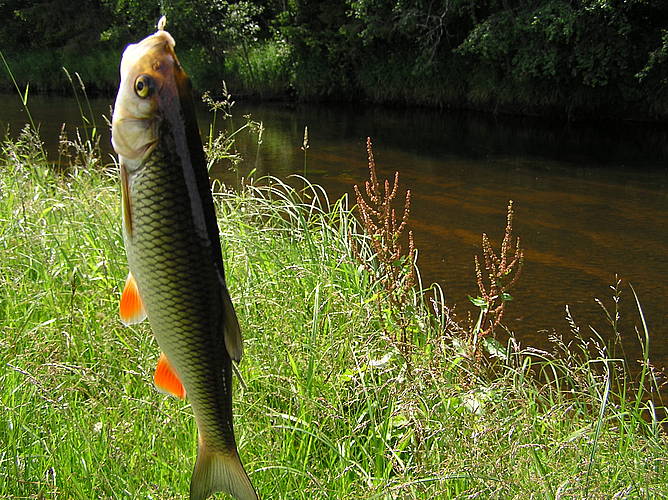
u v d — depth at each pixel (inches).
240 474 26.8
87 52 347.3
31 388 40.1
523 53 225.0
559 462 38.6
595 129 214.5
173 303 25.0
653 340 74.4
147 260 24.5
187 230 24.6
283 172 156.5
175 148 23.9
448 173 159.0
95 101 284.7
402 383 43.6
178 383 26.8
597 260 101.9
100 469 34.4
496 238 112.0
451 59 260.7
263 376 43.8
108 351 44.5
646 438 45.0
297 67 289.7
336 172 159.2
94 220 63.6
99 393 40.1
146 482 35.3
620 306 84.1
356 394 43.3
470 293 86.6
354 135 206.8
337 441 40.4
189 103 24.0
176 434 38.8
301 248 65.6
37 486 34.5
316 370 45.5
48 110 250.4
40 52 360.5
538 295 87.4
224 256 58.4
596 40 213.2
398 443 41.6
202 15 303.6
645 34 215.8
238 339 26.3
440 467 37.4
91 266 55.2
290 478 37.9
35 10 358.3
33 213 65.7
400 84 272.4
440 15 253.8
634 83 218.8
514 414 42.7
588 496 35.3
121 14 341.7
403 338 48.2
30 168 82.1
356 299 55.1
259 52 299.6
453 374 46.3
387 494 35.9
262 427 41.1
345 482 38.1
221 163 163.2
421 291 59.8
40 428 37.4
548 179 152.9
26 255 56.1
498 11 237.5
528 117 240.8
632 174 157.0
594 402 49.5
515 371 47.5
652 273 96.5
